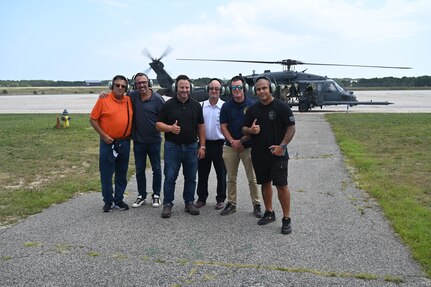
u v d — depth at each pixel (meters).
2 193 6.69
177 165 5.58
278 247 4.32
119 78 5.60
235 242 4.49
